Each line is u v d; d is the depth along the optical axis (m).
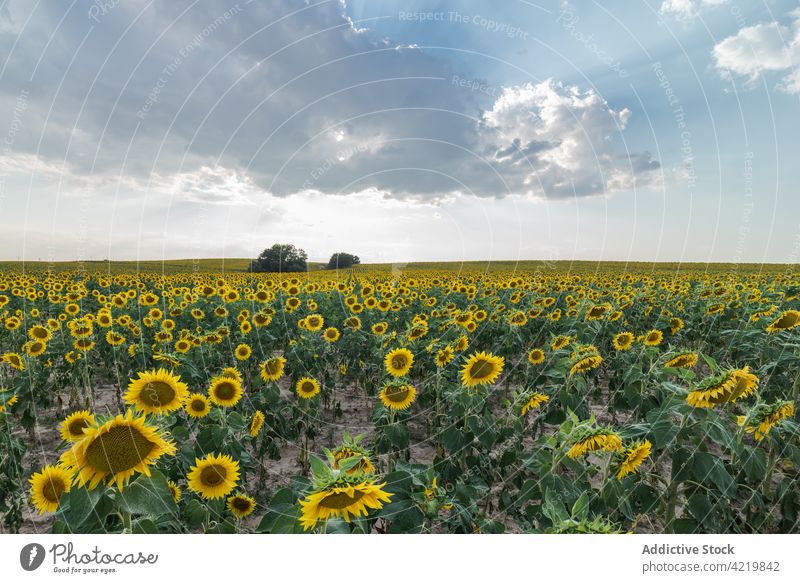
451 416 5.41
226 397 5.67
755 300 13.11
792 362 6.75
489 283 21.11
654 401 5.62
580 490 3.87
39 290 19.58
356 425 8.19
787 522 4.68
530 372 7.50
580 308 10.59
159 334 10.34
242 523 5.20
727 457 6.06
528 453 4.89
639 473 4.71
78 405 8.91
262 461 6.19
